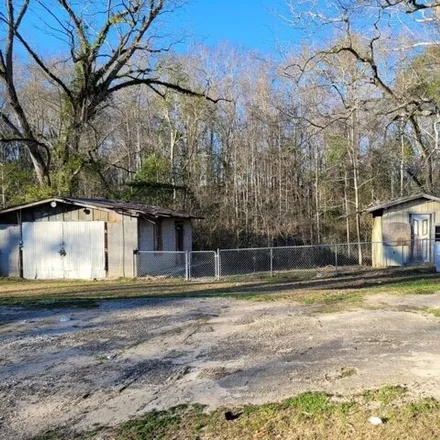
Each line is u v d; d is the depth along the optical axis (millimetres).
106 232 18656
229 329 7668
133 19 25891
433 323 7461
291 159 32875
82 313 9594
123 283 16750
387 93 15156
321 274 18188
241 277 17828
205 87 36750
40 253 19156
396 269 18812
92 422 4164
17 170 29891
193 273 21172
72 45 25797
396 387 4566
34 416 4352
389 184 31922
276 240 33375
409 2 13289
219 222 33500
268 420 3979
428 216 20516
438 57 14844
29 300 11758
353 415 3967
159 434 3844
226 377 5199
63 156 25703
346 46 15273
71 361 6086
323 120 21156
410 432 3621
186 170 36406
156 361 5973
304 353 6008
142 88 41000
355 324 7578
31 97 35031
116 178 40344
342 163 30250
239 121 37531
